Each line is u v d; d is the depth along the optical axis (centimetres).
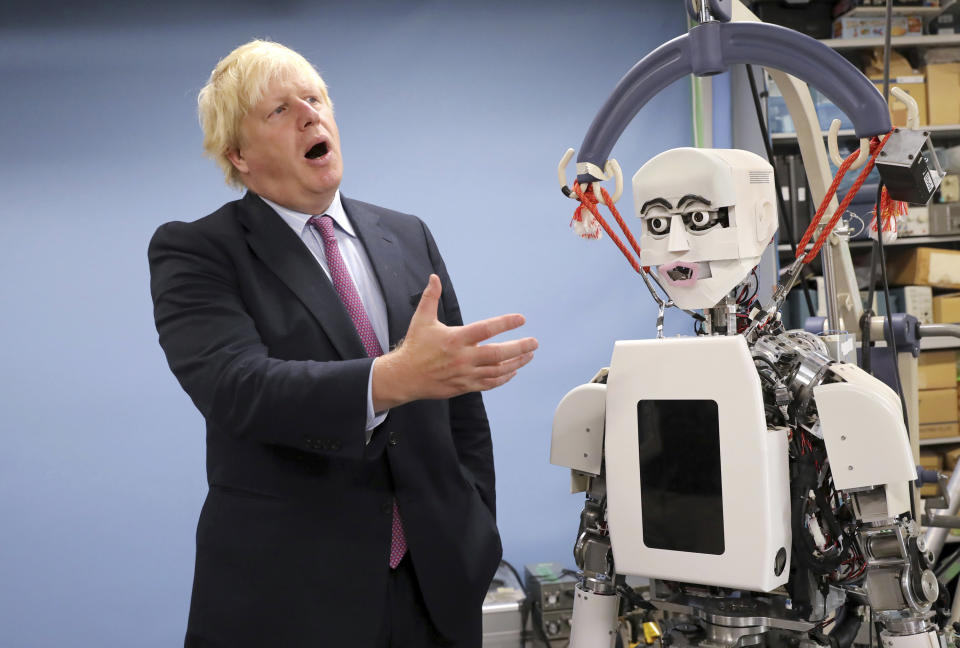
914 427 182
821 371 121
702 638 122
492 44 321
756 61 132
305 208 123
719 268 125
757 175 129
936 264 311
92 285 301
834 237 163
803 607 121
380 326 124
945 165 321
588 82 326
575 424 139
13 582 294
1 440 295
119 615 300
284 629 111
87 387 300
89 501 299
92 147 303
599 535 139
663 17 329
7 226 298
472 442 136
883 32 308
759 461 113
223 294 116
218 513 116
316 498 113
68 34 301
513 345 91
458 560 120
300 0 312
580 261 326
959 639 138
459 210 321
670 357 122
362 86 316
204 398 107
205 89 127
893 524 115
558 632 267
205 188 309
